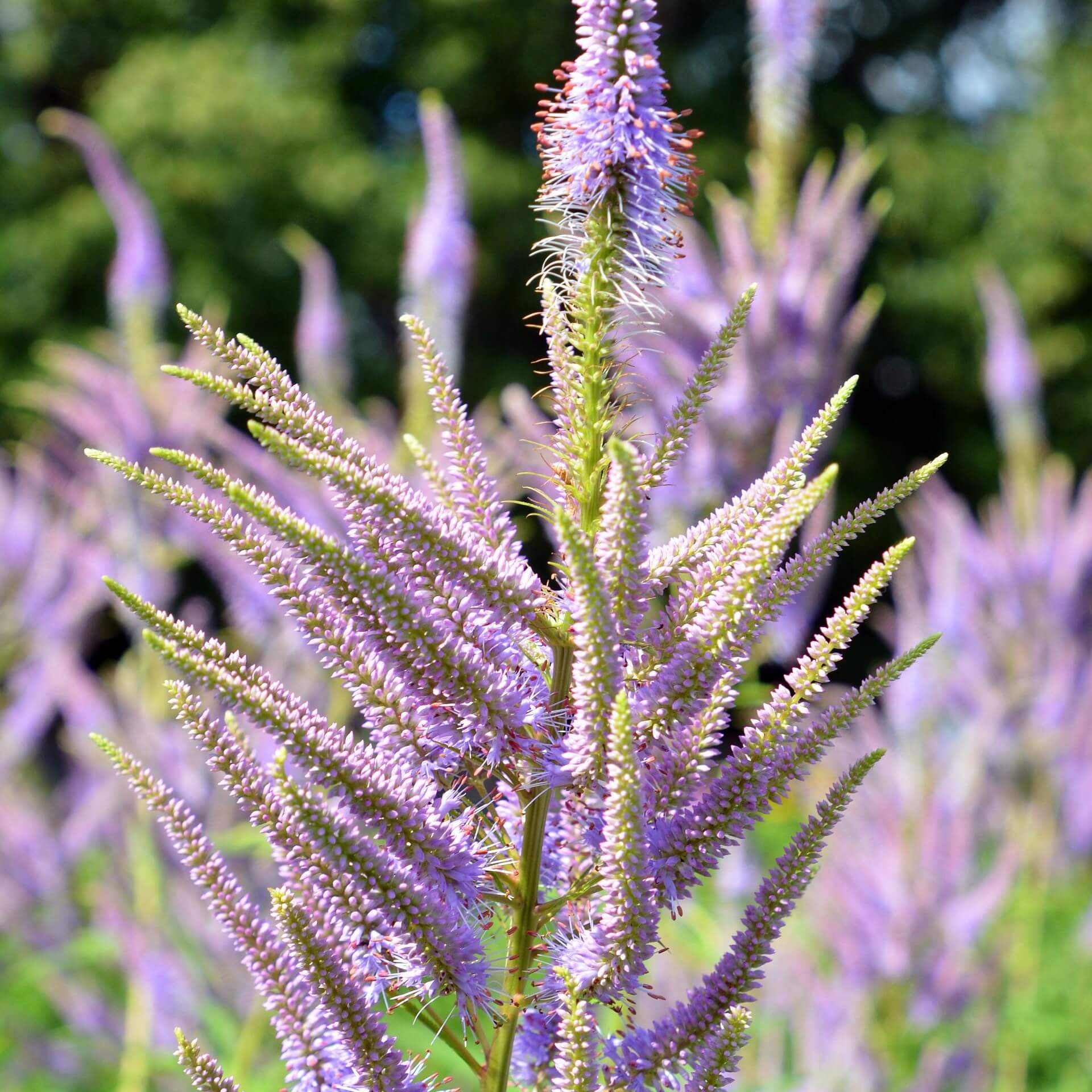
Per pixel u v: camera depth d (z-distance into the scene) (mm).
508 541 1981
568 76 1928
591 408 1952
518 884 1996
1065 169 21047
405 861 1819
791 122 5738
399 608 1786
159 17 22047
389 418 6168
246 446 5672
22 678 7875
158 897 5680
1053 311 21656
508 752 1898
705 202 19625
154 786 1900
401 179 19953
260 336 20547
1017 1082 7164
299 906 1762
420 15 21203
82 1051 7207
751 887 5395
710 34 22547
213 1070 1838
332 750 1762
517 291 20000
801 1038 5910
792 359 4875
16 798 8180
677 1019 1860
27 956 7699
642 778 1847
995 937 7117
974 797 7066
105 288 20422
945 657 7457
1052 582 7707
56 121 6547
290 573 1800
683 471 4848
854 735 7480
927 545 8414
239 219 19797
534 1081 2090
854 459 21844
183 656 1722
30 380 19219
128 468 1746
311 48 20797
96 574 7020
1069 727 7527
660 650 1915
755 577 1815
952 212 21406
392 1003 1897
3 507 7863
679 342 4719
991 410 22359
